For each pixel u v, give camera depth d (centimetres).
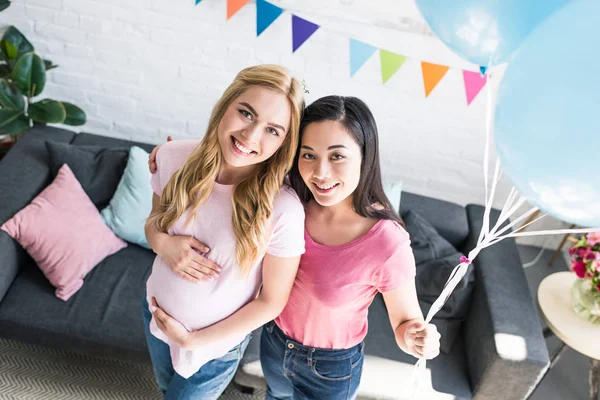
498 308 213
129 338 208
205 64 273
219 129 136
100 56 277
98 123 298
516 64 107
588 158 94
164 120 293
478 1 120
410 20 250
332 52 262
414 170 292
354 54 209
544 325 264
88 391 219
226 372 168
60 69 282
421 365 147
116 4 262
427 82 206
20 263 225
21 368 222
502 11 119
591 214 103
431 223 255
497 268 230
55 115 258
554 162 98
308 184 136
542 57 100
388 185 250
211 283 146
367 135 130
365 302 149
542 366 198
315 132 130
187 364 157
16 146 250
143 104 289
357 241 139
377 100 273
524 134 101
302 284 147
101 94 288
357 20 252
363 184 137
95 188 244
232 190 142
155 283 154
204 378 166
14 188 230
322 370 158
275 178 137
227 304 148
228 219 142
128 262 235
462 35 129
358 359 161
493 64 133
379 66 262
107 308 215
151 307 154
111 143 263
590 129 92
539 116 98
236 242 141
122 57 276
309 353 157
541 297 234
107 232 234
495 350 200
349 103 130
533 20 117
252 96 130
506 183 288
